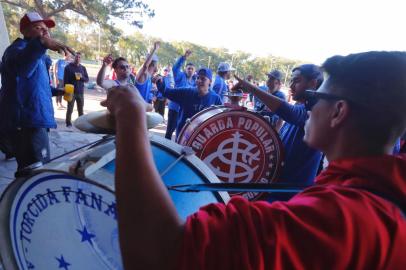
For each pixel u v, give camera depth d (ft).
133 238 2.06
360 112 2.47
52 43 9.71
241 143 9.28
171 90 14.76
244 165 9.36
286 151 9.23
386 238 2.06
